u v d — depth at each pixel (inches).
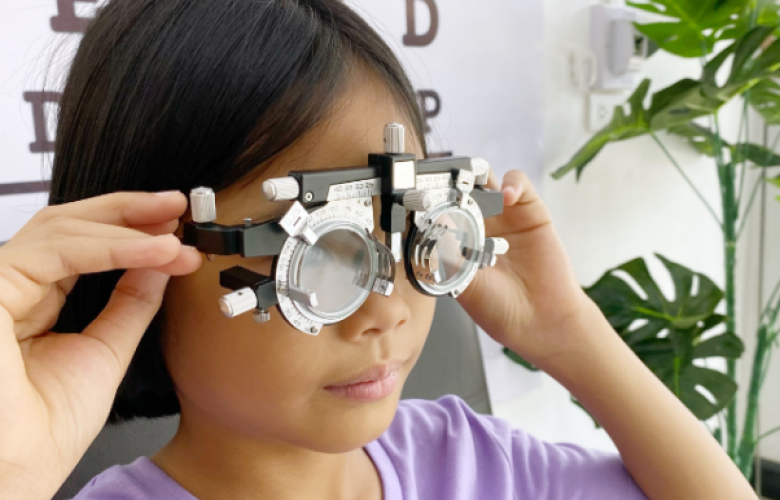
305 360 16.3
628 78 42.4
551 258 23.1
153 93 16.1
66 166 17.7
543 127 39.7
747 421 44.2
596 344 23.1
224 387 16.8
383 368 16.8
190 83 15.9
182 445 19.2
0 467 14.4
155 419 23.8
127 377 18.6
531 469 23.1
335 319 15.7
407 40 32.3
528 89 38.4
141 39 16.6
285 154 15.9
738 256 56.2
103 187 16.8
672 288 50.6
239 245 14.7
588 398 23.2
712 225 53.5
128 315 16.3
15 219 24.6
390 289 16.2
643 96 38.1
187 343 17.0
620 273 46.1
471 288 22.9
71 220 15.3
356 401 16.8
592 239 44.0
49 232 15.2
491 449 23.1
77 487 22.4
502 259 23.5
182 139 16.0
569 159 41.4
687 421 22.7
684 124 44.4
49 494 14.9
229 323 16.3
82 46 17.8
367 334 16.5
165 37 16.3
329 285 15.7
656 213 48.3
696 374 35.7
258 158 15.7
